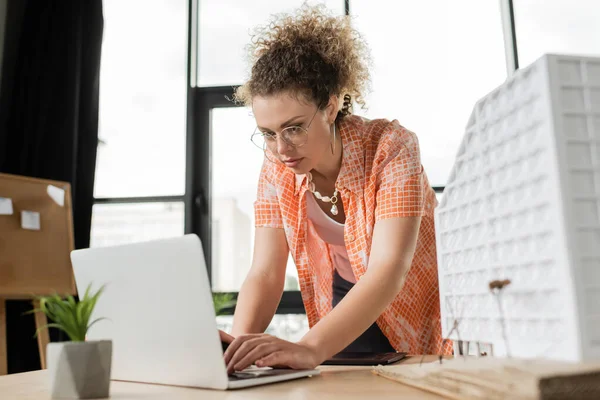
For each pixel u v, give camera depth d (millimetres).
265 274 1425
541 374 469
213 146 3457
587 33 3189
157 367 849
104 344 731
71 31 3350
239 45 3537
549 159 563
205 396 707
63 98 3260
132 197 3400
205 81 3531
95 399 717
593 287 539
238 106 3475
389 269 1138
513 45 3215
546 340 576
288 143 1188
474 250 705
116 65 3578
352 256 1399
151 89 3537
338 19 1332
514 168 630
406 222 1220
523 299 611
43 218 2811
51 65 3299
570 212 547
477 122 705
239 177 3416
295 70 1170
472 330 715
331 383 800
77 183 3266
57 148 3199
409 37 3318
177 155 3457
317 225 1492
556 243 554
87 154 3299
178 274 786
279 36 1261
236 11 3564
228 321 3225
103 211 3406
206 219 3352
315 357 945
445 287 774
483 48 3279
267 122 1189
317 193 1429
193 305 778
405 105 3252
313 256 1512
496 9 3307
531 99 600
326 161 1373
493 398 503
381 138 1353
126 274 853
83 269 914
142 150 3475
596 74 579
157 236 3377
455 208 748
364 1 3375
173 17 3600
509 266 634
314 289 1512
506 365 551
